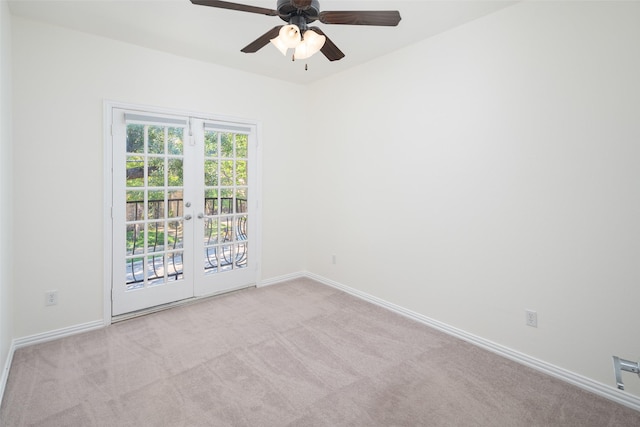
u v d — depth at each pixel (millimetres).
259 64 3477
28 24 2496
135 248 3111
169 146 3254
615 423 1784
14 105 2461
